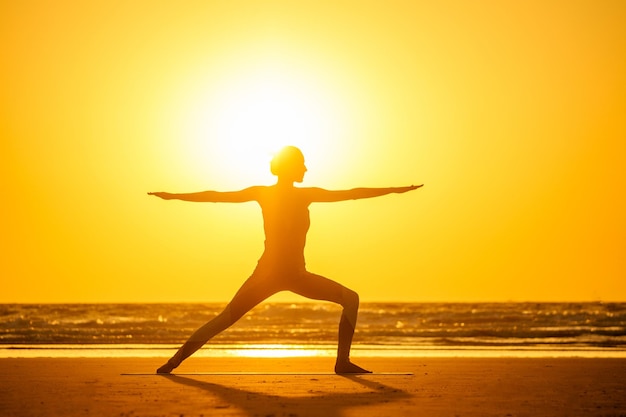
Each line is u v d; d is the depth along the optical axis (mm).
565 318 35125
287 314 38594
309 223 7914
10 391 6816
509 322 32969
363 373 8398
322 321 35938
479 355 12977
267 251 7844
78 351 14148
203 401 6059
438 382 7590
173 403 5945
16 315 40156
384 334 21547
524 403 5980
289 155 7863
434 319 35375
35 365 9969
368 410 5547
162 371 8352
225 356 12727
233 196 7879
